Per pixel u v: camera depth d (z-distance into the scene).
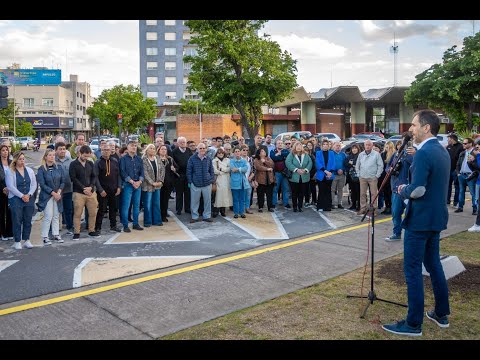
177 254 7.27
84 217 10.25
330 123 40.31
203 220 10.21
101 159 8.98
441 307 4.43
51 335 4.32
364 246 7.72
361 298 5.21
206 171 9.99
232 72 23.44
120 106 56.69
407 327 4.27
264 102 23.00
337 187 11.73
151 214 9.87
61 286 5.73
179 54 86.38
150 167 9.51
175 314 4.79
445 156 4.22
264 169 11.16
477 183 9.12
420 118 4.28
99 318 4.70
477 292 5.36
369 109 42.31
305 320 4.61
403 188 4.24
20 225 7.69
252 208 11.97
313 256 7.08
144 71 85.88
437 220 4.18
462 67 26.55
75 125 85.31
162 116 58.72
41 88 82.62
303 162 11.22
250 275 6.11
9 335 4.32
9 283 5.86
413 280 4.24
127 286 5.69
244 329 4.41
